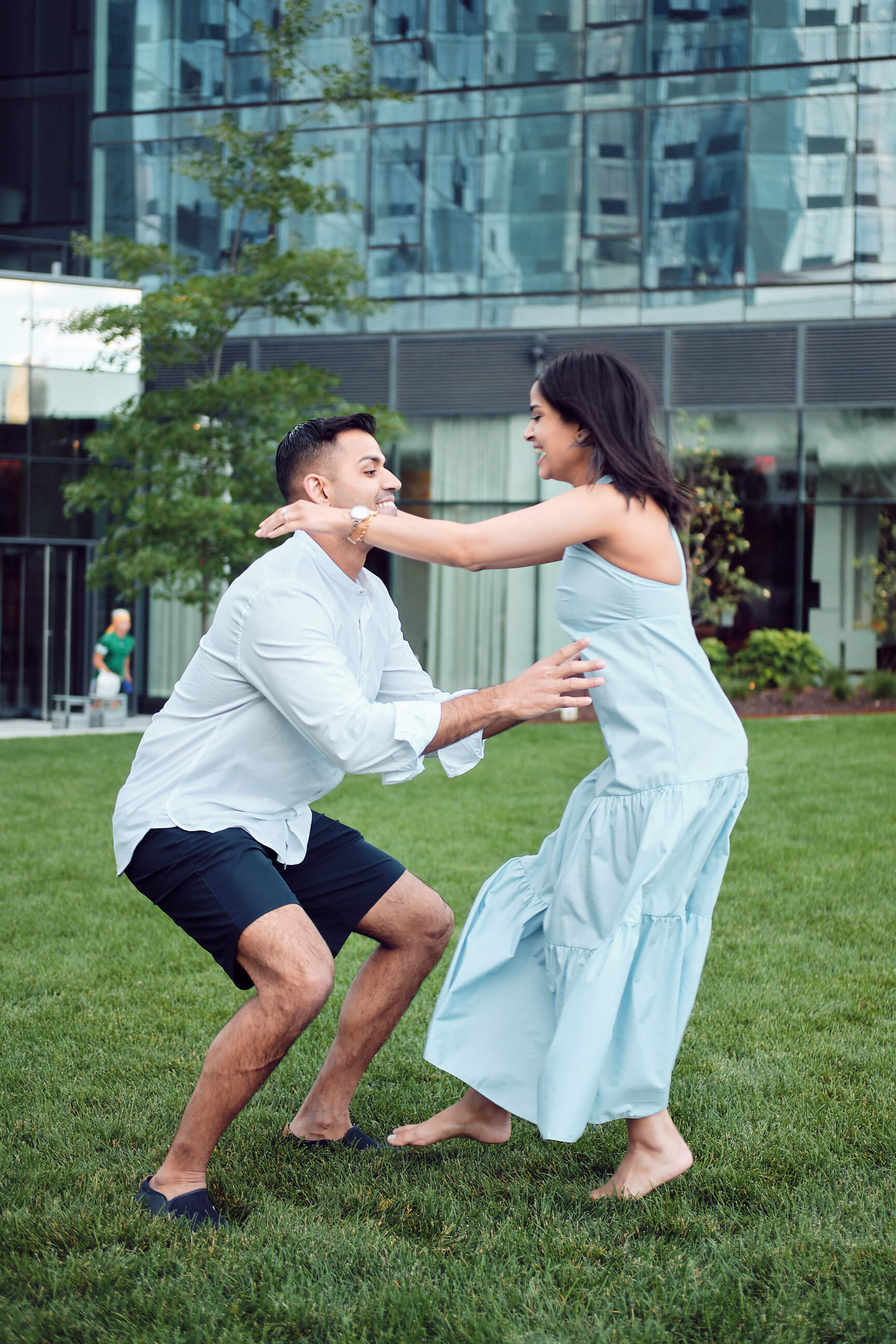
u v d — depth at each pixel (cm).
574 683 262
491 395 1741
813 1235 252
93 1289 236
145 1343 216
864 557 1681
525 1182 284
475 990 282
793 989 437
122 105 1784
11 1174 288
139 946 508
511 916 284
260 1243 254
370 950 509
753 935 511
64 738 1351
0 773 1033
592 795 276
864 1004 421
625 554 262
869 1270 237
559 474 275
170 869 273
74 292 1628
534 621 1725
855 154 1652
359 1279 240
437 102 1738
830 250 1664
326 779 294
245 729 276
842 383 1670
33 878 634
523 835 730
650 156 1700
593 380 266
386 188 1755
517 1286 235
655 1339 217
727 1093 339
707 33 1673
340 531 261
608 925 261
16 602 1700
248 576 274
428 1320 224
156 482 1341
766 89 1664
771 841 704
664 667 262
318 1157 304
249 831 280
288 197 1392
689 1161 273
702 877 272
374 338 1770
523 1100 277
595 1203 272
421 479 1767
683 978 267
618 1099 260
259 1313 226
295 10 1373
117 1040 392
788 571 1691
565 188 1719
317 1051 383
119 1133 317
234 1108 265
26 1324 221
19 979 461
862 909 552
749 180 1672
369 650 295
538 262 1731
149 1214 265
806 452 1684
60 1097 341
